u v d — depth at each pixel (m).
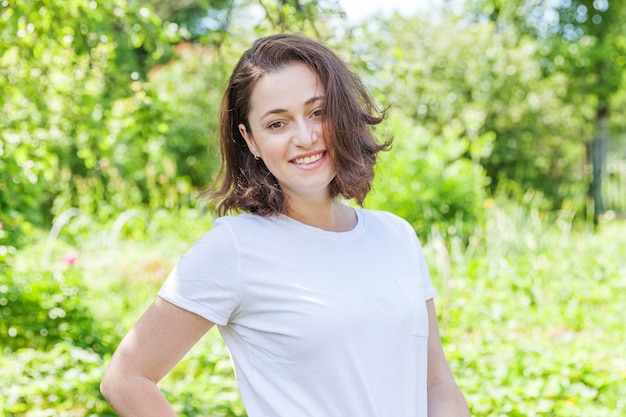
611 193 14.56
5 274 5.72
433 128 13.27
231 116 1.80
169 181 12.38
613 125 15.60
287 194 1.76
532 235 8.41
